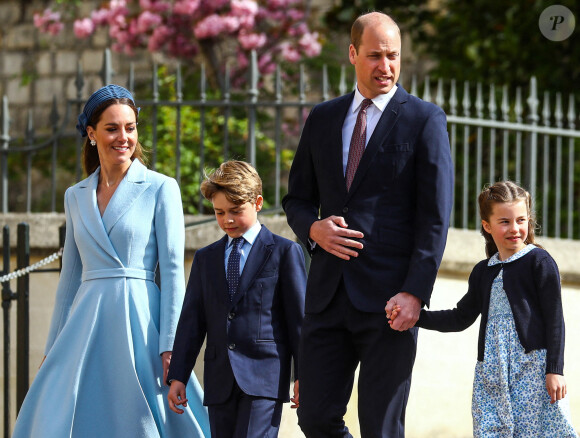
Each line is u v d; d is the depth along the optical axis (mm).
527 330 12156
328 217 11656
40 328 20516
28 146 21000
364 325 11461
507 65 28297
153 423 12484
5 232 16750
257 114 28594
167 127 26109
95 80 37719
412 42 30875
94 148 13734
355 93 12031
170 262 13102
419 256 11188
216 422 12742
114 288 12922
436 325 12555
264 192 26812
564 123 28109
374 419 11438
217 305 12898
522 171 27766
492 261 12617
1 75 39031
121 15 29609
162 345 12844
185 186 24875
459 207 27328
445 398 18047
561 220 27469
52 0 38500
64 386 12664
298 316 12852
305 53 30719
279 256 13016
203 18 28703
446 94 29312
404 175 11508
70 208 13523
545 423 12039
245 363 12648
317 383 11828
